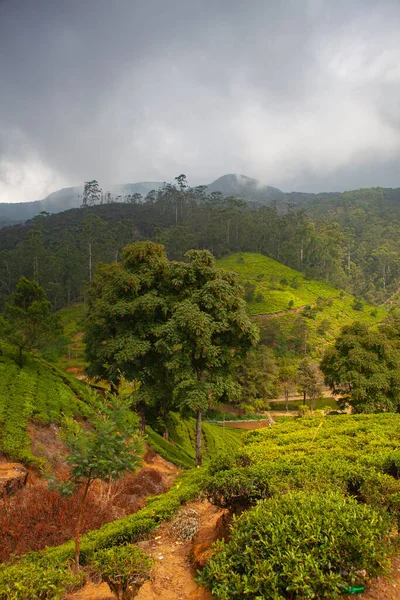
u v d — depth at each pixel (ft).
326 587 15.44
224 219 379.96
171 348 62.23
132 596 18.01
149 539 27.61
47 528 31.65
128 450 21.62
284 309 257.75
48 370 74.90
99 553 21.56
